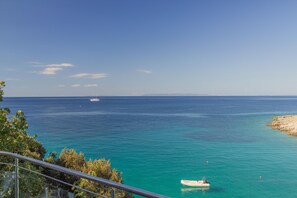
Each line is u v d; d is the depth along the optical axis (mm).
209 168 41812
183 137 66438
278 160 46438
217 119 106875
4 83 15516
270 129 79875
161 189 33031
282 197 30484
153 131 75188
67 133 70062
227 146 56875
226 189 33031
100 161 22297
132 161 45156
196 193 31891
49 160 22641
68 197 3297
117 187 2432
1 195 4219
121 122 96062
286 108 179875
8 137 14062
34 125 85750
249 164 44062
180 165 43219
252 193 31750
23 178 3955
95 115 124625
